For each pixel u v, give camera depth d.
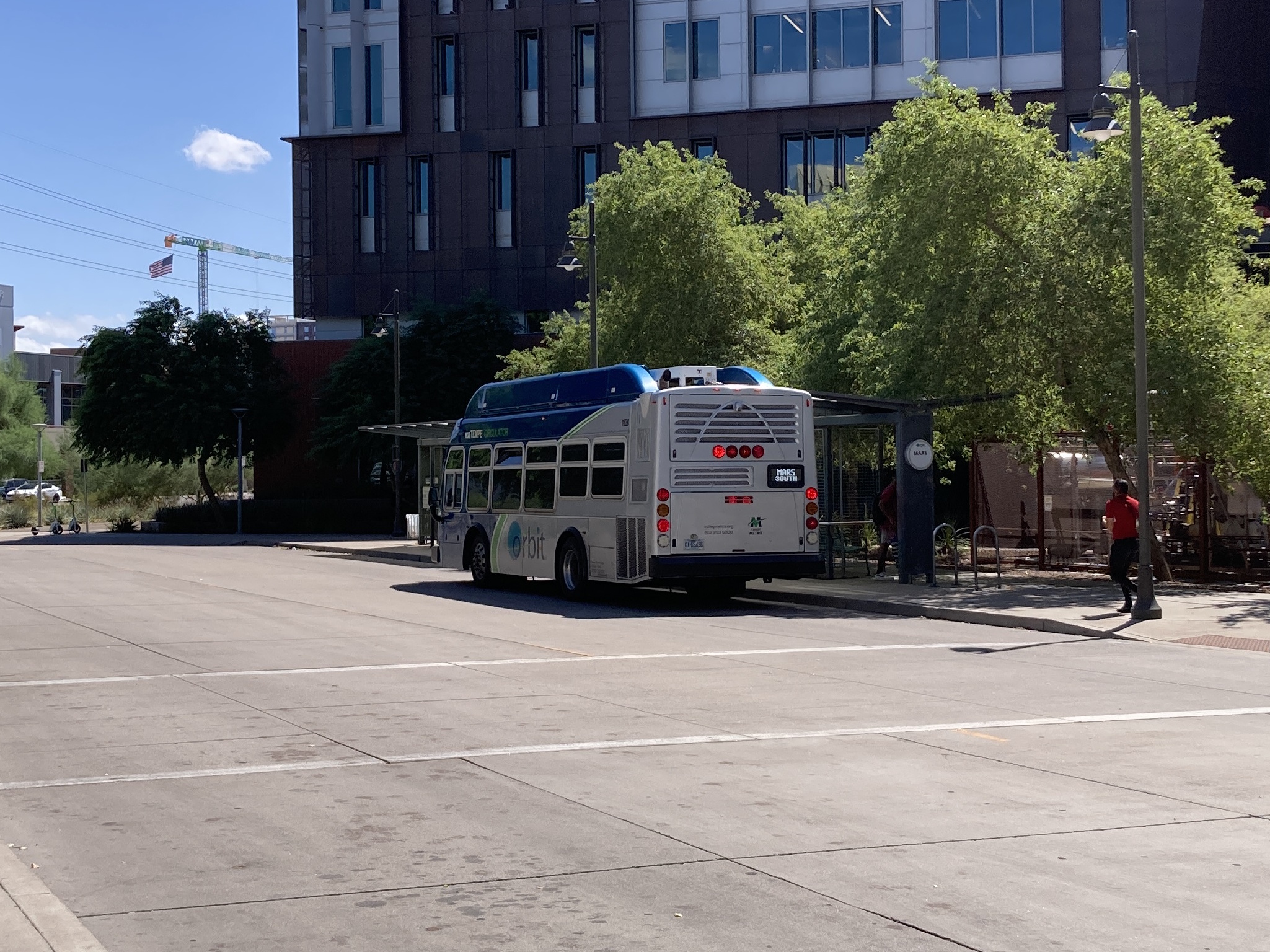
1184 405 22.12
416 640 16.94
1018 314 22.89
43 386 134.62
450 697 12.23
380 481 58.00
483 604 22.33
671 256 36.41
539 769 8.98
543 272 55.31
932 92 24.89
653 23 53.91
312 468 59.59
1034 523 28.36
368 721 10.98
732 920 5.82
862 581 24.86
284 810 7.91
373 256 57.34
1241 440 22.59
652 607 21.61
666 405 20.34
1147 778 8.62
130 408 55.16
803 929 5.69
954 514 40.62
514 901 6.12
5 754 9.73
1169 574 23.58
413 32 56.81
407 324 55.97
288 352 58.84
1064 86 48.78
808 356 32.38
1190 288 23.08
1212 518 24.45
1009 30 49.88
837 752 9.49
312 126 57.59
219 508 58.56
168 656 15.48
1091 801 7.99
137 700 12.21
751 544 20.67
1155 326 23.23
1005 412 24.31
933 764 9.08
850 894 6.17
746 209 52.41
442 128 56.81
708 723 10.71
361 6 57.22
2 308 151.00
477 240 56.09
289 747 9.86
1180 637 16.52
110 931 5.75
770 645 16.20
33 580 29.16
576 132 54.78
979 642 16.55
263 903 6.12
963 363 23.62
